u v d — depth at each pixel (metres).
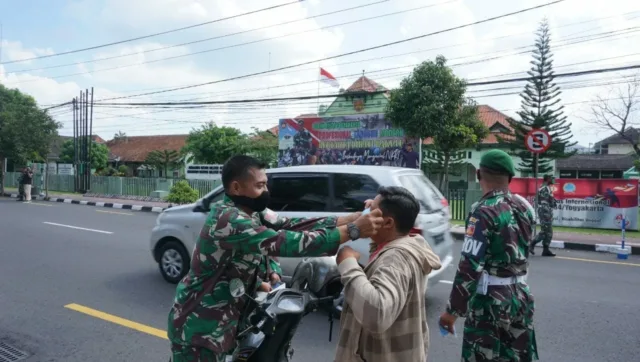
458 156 29.39
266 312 2.18
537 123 27.12
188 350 2.16
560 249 10.62
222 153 31.02
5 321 5.12
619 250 9.85
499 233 2.59
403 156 19.50
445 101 18.83
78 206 19.39
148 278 6.96
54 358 4.19
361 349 2.02
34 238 10.46
